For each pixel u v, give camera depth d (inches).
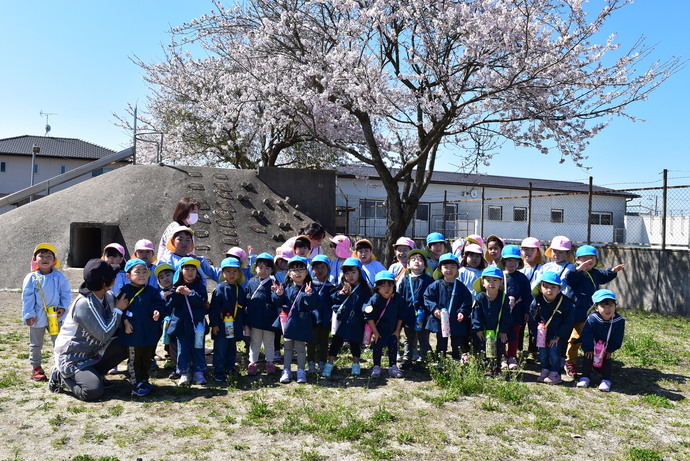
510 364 256.4
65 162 1658.5
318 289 247.0
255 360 246.7
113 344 216.5
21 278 502.9
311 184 693.3
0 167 1614.2
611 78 512.1
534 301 250.2
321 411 193.9
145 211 577.6
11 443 161.2
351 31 536.1
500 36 498.0
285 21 592.1
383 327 245.6
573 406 207.3
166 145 970.1
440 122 530.3
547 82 525.3
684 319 412.5
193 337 230.4
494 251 289.7
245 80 712.4
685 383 242.2
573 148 557.6
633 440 174.2
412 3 510.0
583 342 235.5
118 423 180.2
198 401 205.6
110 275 206.5
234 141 868.0
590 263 257.1
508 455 159.9
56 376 210.5
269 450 159.9
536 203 1043.9
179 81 858.1
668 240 855.1
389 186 595.8
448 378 234.1
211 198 616.7
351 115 661.9
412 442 167.8
